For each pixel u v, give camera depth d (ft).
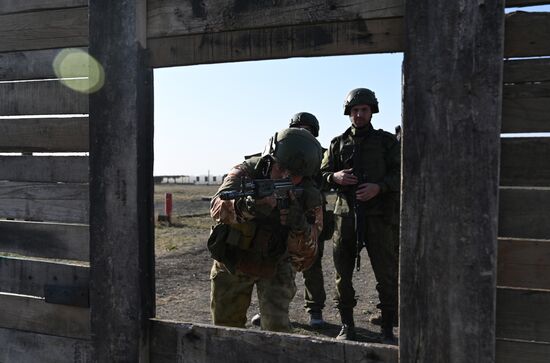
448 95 6.56
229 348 7.96
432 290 6.69
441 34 6.56
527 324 6.56
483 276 6.49
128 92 8.14
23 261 9.29
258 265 9.20
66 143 8.92
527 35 6.45
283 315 9.73
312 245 9.05
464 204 6.54
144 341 8.32
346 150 13.32
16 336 9.38
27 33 9.10
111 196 8.31
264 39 7.56
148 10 8.21
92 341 8.52
